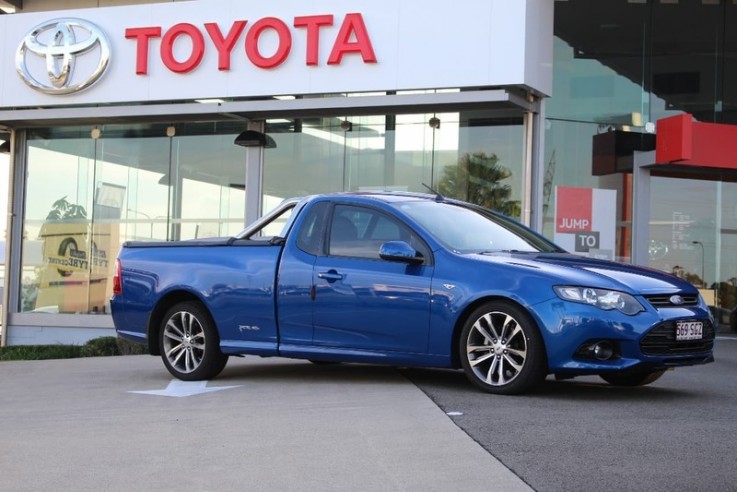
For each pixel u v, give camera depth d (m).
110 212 17.88
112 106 16.52
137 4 16.89
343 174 16.02
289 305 7.95
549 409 6.32
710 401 6.90
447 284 7.19
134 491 4.27
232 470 4.64
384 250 7.39
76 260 18.11
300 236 8.09
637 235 16.78
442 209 8.05
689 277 17.05
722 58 17.08
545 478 4.34
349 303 7.63
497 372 7.05
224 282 8.30
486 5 14.06
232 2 15.46
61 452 5.17
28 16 16.91
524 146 14.95
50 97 16.69
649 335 6.64
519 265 7.04
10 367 10.59
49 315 18.14
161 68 15.91
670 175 17.06
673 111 16.98
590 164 16.66
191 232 17.23
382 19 14.59
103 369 10.07
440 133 15.44
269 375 8.79
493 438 5.29
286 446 5.19
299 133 16.36
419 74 14.38
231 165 16.95
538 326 6.79
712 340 7.12
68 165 18.23
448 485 4.25
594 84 16.80
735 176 17.17
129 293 8.88
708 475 4.39
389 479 4.39
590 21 16.88
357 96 14.88
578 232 16.33
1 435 5.76
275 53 15.17
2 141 19.05
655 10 17.02
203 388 7.89
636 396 7.13
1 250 19.11
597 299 6.69
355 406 6.54
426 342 7.28
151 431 5.75
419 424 5.76
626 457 4.78
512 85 14.00
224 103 15.64
